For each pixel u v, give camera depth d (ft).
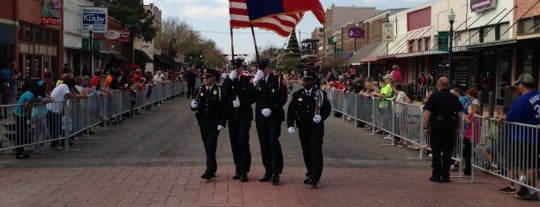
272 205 24.90
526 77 26.91
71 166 34.45
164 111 80.02
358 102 59.98
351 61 175.42
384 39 149.79
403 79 140.46
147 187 28.30
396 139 46.16
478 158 31.22
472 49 92.32
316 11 32.65
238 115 29.86
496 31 93.45
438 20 118.21
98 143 45.21
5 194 26.78
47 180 30.04
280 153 29.63
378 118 52.06
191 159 37.14
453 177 32.48
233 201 25.52
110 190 27.61
